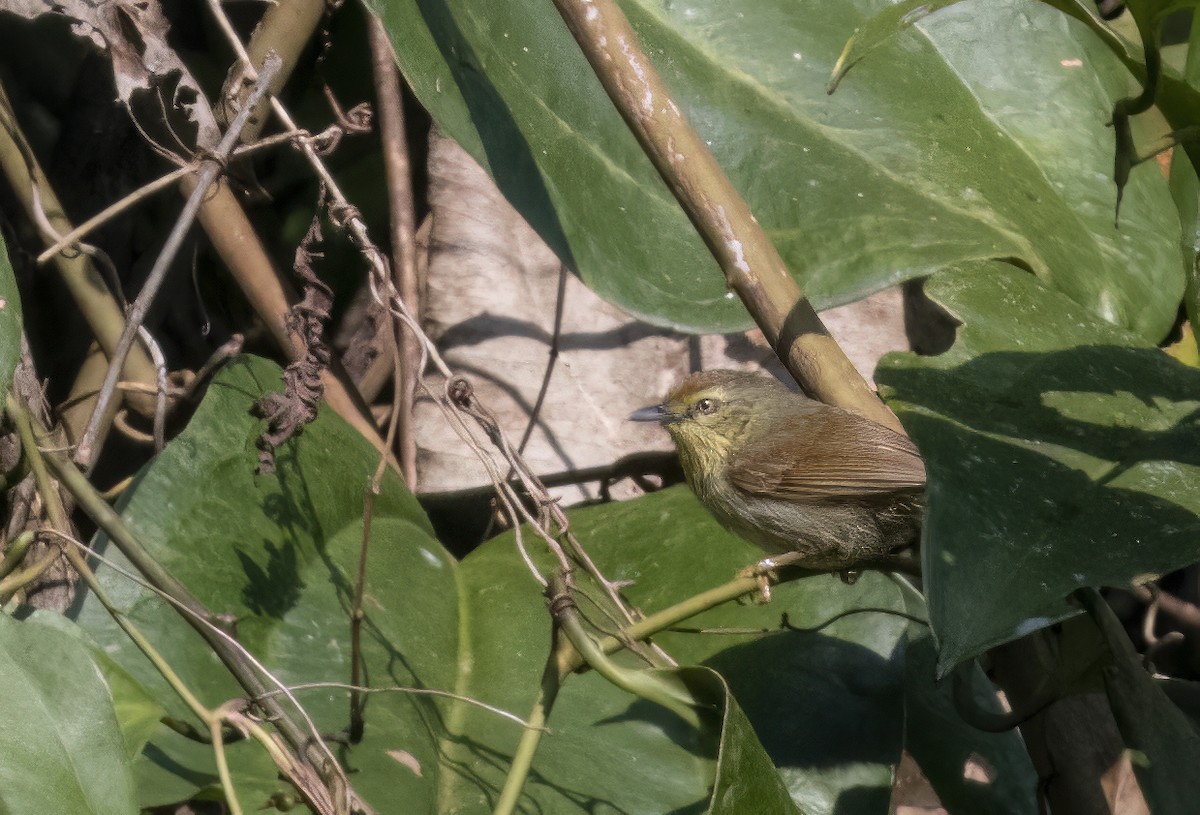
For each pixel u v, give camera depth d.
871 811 4.41
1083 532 3.62
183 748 3.83
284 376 4.23
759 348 6.72
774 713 4.64
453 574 5.18
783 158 5.70
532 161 4.93
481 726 4.41
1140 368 4.59
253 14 6.43
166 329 6.13
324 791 3.23
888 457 5.72
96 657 3.46
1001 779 5.34
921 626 5.47
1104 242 5.84
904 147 5.79
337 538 4.81
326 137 4.57
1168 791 3.96
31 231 5.79
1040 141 6.09
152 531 4.25
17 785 2.96
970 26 6.25
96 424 3.77
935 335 6.35
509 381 6.11
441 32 4.74
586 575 5.23
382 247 6.40
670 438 6.41
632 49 4.48
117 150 5.98
